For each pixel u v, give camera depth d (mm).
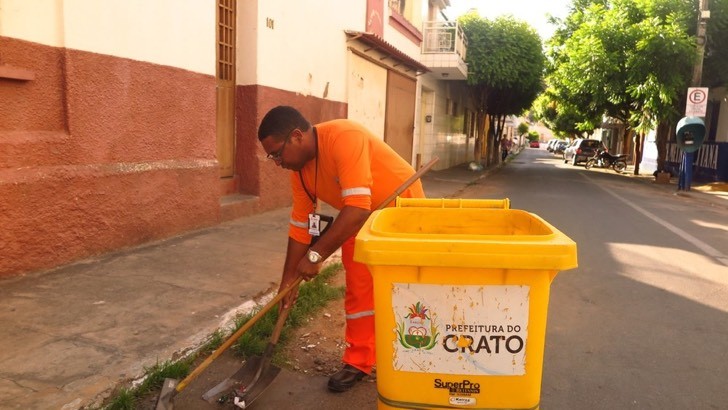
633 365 3621
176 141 6391
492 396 2146
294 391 3139
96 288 4387
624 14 18594
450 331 2109
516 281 2053
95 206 5246
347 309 3152
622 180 20906
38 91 4719
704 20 16438
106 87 5336
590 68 19109
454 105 25062
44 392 2779
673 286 5484
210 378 3217
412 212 2842
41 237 4730
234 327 3760
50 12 4766
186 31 6438
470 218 2836
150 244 5934
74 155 5035
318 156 2881
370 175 2834
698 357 3764
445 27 18672
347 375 3154
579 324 4383
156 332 3594
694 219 10227
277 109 2805
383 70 14297
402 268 2078
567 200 13086
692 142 15766
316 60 10055
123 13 5488
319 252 2717
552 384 3336
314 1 9773
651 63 17391
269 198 8594
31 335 3447
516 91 25203
